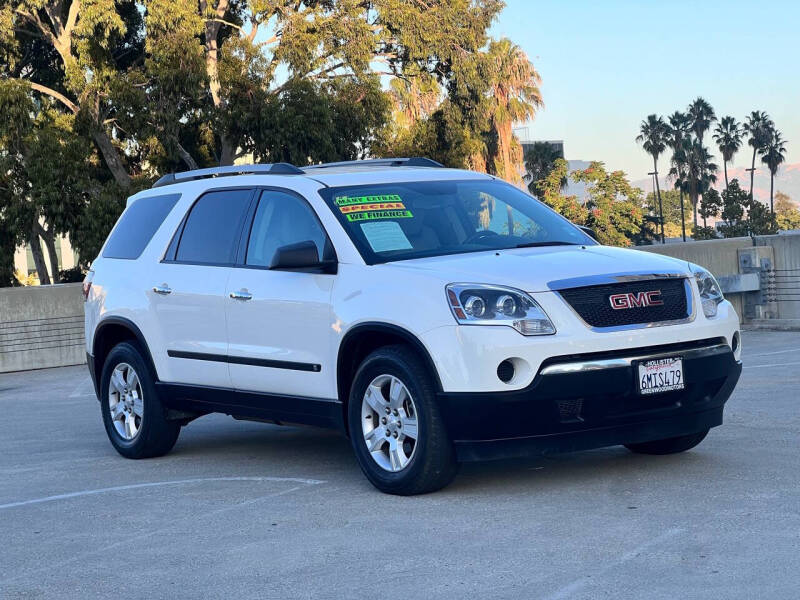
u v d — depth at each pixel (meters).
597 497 5.63
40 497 6.65
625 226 93.44
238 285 6.99
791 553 4.38
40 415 11.66
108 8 31.11
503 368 5.58
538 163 97.94
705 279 6.23
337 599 4.18
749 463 6.28
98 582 4.66
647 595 3.97
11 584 4.71
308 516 5.65
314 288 6.46
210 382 7.27
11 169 31.34
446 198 6.90
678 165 114.94
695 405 6.03
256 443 8.38
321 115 32.69
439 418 5.75
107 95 31.70
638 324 5.80
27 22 36.88
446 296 5.75
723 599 3.87
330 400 6.41
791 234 17.56
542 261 6.00
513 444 5.66
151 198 8.23
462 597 4.10
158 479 7.06
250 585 4.45
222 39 38.66
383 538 5.08
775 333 16.50
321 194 6.74
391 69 39.16
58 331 19.92
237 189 7.39
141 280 7.84
